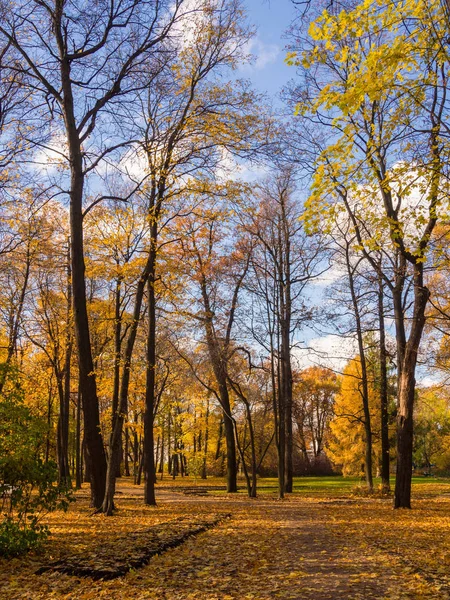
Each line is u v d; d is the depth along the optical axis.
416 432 51.16
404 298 20.48
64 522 13.08
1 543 8.30
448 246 11.64
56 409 36.72
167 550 8.83
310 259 25.33
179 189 15.32
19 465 8.67
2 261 21.25
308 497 23.36
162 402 36.88
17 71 15.53
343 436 39.44
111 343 26.88
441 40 7.84
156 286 17.62
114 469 14.99
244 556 8.35
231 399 31.72
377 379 26.36
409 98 8.87
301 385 32.59
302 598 5.73
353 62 7.84
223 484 38.25
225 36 16.48
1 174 17.28
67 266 23.52
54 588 6.38
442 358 20.45
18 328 23.88
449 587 6.00
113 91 15.41
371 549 8.80
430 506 17.53
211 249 25.44
